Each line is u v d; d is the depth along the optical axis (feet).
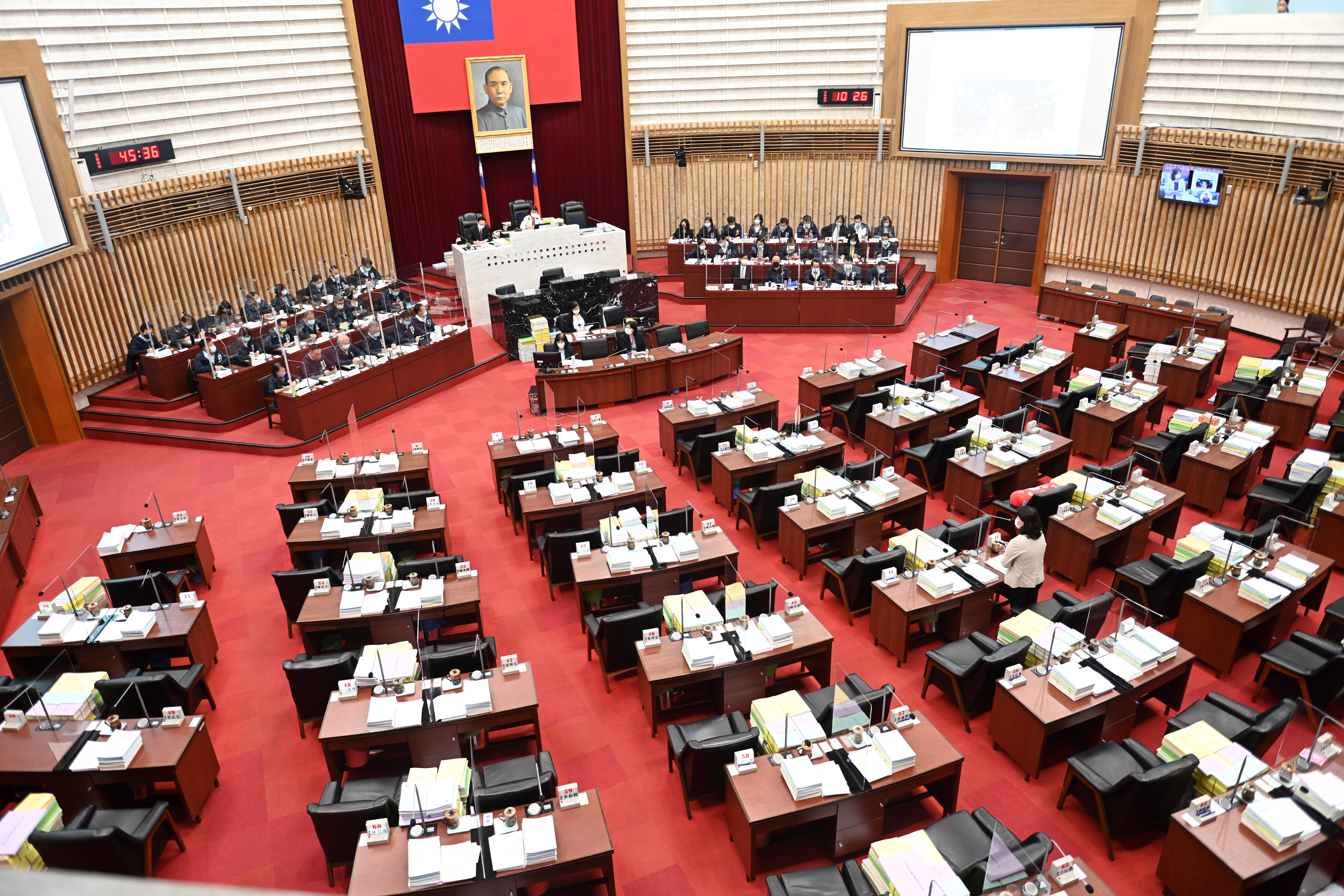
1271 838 21.43
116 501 46.21
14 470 50.49
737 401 47.60
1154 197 65.16
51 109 51.11
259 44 63.52
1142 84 63.62
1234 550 32.73
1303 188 55.57
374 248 73.51
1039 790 26.63
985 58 68.03
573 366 53.93
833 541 38.88
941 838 22.72
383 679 27.55
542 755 25.00
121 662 31.37
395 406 55.16
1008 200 73.46
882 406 46.14
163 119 59.57
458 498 44.73
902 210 76.38
